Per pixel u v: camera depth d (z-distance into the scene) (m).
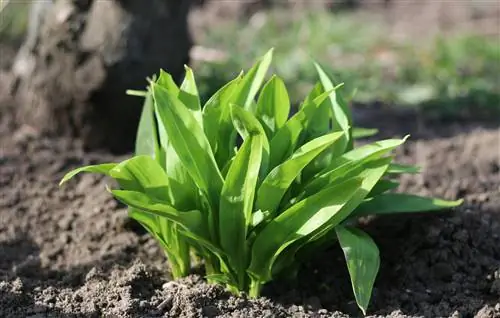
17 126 1.44
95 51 1.34
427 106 1.70
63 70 1.36
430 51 2.00
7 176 1.29
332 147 1.06
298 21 2.25
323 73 1.09
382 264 1.13
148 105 1.09
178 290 1.07
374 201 1.10
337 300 1.10
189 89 1.06
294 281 1.10
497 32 2.35
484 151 1.45
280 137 1.04
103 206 1.23
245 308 1.04
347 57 2.06
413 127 1.61
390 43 2.14
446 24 2.48
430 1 2.69
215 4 2.58
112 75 1.34
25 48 1.45
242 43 2.09
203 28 2.31
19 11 1.86
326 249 1.15
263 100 1.05
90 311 1.04
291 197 1.06
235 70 1.74
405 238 1.14
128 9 1.34
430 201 1.10
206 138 1.02
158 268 1.13
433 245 1.13
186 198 1.04
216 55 1.88
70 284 1.11
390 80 1.84
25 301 1.06
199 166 1.02
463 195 1.27
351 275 1.01
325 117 1.08
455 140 1.50
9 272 1.12
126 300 1.04
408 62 1.93
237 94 1.05
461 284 1.10
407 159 1.43
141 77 1.36
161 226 1.08
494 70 1.87
